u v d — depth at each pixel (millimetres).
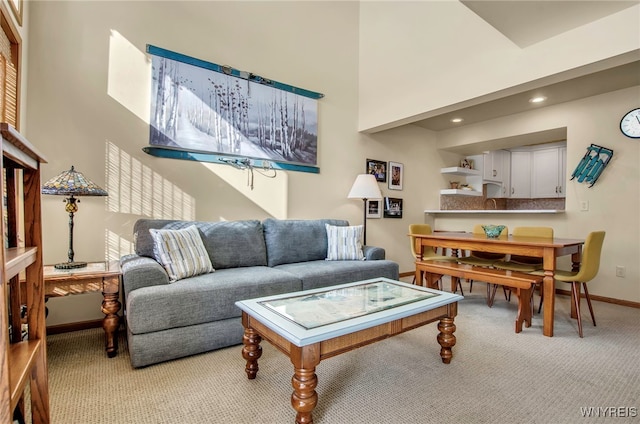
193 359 2094
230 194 3340
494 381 1837
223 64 3312
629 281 3541
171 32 3027
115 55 2764
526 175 5992
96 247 2666
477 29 3096
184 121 3064
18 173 1972
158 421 1472
